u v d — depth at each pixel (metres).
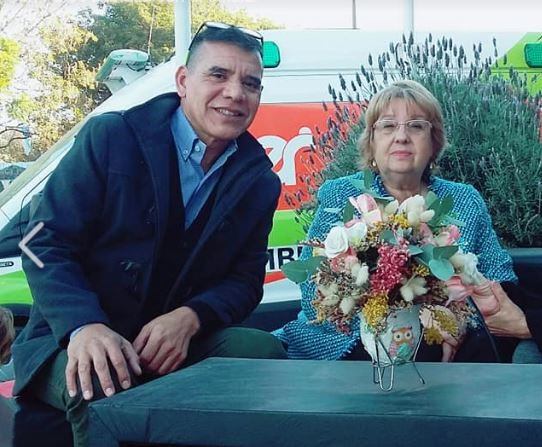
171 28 24.27
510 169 4.41
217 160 2.94
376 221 2.06
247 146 2.99
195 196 2.90
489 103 4.58
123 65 6.09
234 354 2.84
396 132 3.37
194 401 1.95
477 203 3.50
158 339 2.67
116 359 2.42
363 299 2.05
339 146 4.65
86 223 2.74
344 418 1.78
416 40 5.30
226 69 2.86
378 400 1.91
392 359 2.07
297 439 1.81
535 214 4.40
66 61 23.03
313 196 4.80
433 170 3.58
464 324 2.57
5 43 19.48
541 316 3.11
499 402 1.85
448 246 2.02
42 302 2.59
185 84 2.93
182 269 2.86
